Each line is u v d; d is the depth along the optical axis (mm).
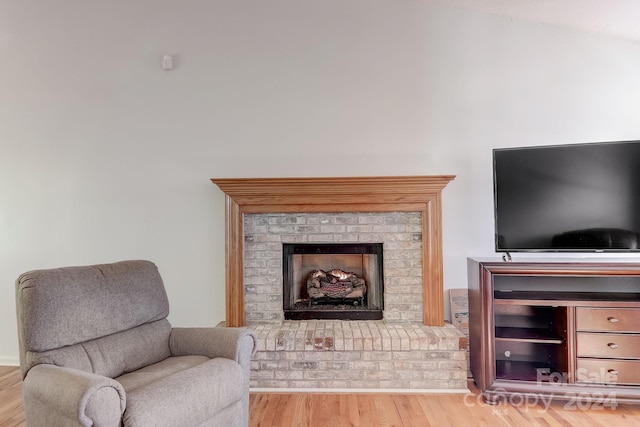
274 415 2223
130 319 1954
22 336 1634
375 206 2805
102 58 3119
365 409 2287
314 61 3035
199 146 3072
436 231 2764
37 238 3129
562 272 2238
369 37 3018
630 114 2861
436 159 2969
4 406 2361
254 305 2914
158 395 1482
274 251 2914
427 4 2998
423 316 2818
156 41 3100
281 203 2824
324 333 2623
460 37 2979
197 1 3090
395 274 2871
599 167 2385
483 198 2943
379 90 3004
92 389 1331
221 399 1680
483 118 2953
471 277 2535
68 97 3129
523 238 2492
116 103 3111
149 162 3090
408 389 2527
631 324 2211
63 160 3123
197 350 2029
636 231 2330
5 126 3160
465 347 2510
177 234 3068
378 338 2535
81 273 1852
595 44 2900
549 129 2916
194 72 3084
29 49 3150
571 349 2260
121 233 3092
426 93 2984
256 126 3051
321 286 3053
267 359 2572
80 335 1734
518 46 2945
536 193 2469
